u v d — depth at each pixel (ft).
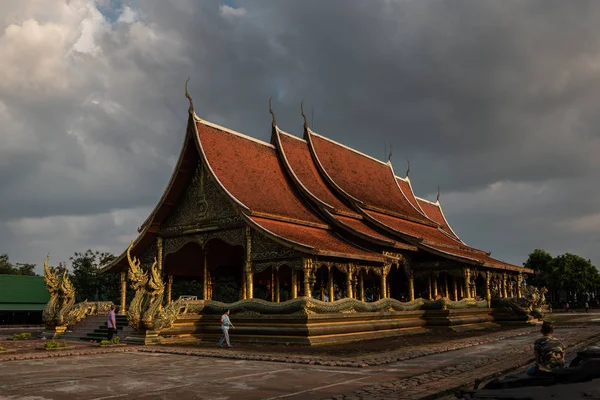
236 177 91.45
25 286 147.23
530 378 22.84
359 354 57.57
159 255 97.50
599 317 150.41
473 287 109.91
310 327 70.38
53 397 34.53
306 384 38.11
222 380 40.57
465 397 20.93
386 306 87.10
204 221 91.40
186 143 91.91
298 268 77.97
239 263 116.88
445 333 91.04
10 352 63.46
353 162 128.88
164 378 42.09
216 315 81.00
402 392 33.09
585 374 22.15
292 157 108.17
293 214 92.43
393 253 103.71
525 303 110.93
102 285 170.40
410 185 156.87
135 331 77.10
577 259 270.46
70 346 73.26
